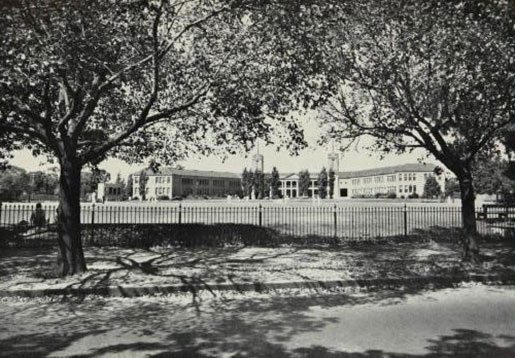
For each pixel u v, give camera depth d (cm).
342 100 1199
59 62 680
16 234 1451
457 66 956
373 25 1041
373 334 561
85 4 757
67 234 931
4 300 763
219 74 966
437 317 652
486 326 600
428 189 9075
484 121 1105
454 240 1605
